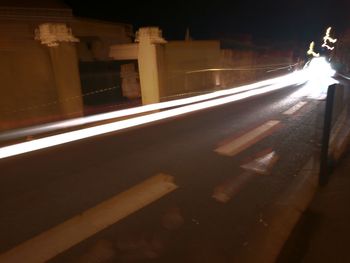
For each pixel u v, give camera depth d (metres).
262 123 10.49
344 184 4.77
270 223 4.09
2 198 5.38
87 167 6.81
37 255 3.73
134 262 3.50
